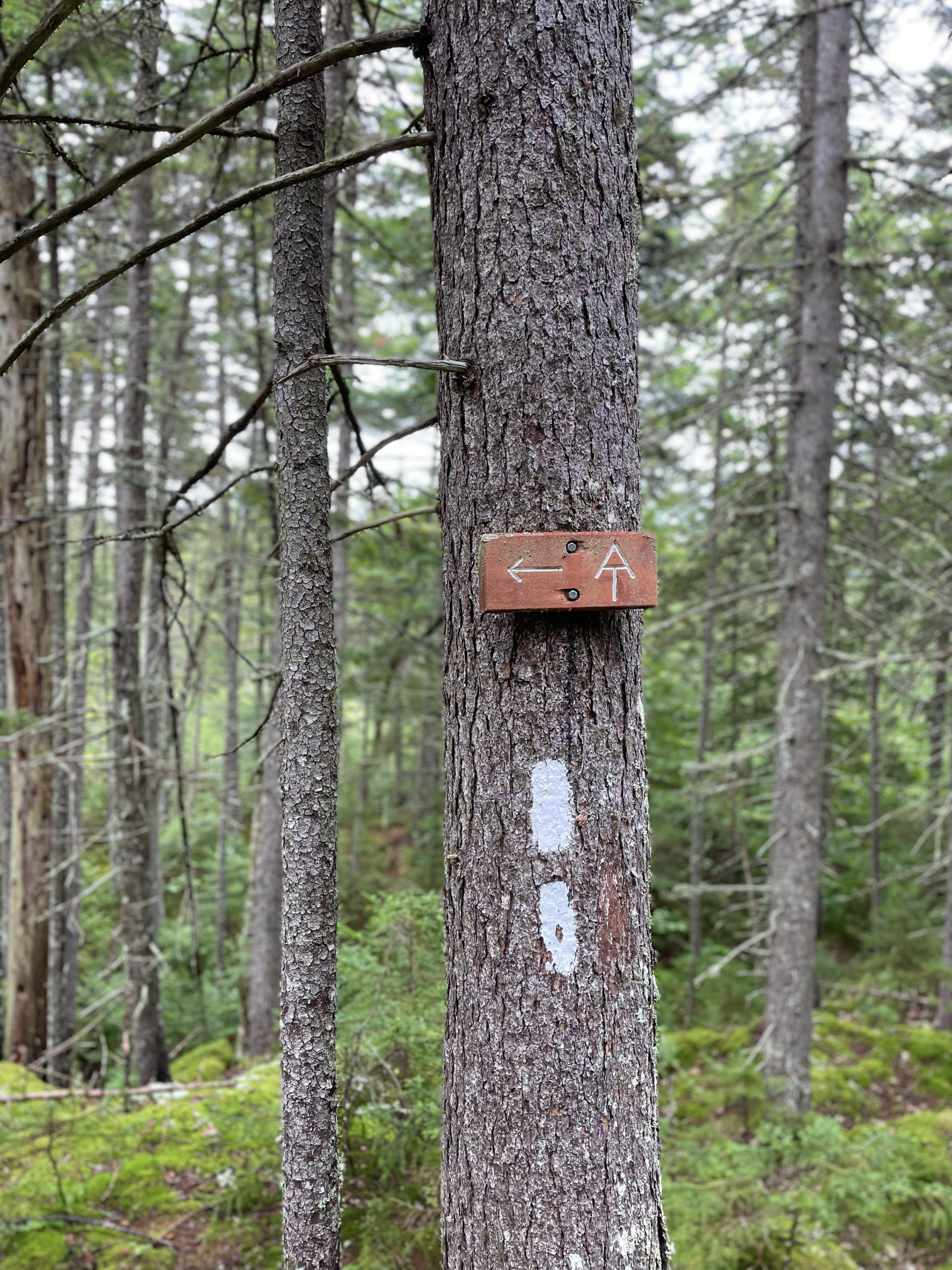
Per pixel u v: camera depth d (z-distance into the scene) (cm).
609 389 180
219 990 1141
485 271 178
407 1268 314
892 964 977
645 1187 187
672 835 1138
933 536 712
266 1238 374
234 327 879
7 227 599
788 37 606
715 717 1188
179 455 1070
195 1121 477
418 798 1449
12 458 650
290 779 208
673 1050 729
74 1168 428
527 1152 179
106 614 1212
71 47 466
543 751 178
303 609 206
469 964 186
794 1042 658
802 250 679
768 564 785
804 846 662
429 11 187
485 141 177
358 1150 368
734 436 722
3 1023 834
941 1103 717
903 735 1272
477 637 184
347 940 432
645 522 1054
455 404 186
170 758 650
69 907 814
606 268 180
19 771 673
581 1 178
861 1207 485
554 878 178
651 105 701
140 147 536
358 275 852
